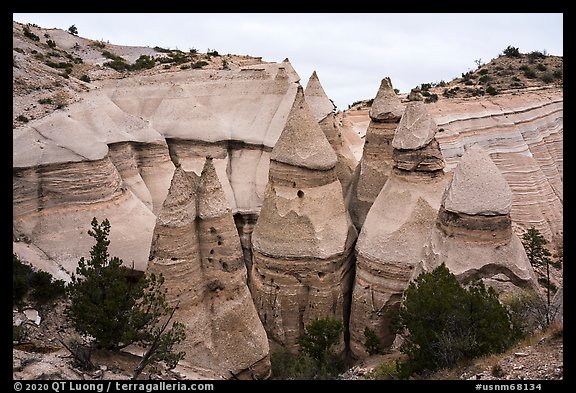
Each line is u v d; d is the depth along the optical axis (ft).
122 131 95.96
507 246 63.93
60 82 95.91
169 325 59.93
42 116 84.07
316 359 66.03
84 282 53.88
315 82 100.63
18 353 49.85
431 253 65.98
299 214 76.95
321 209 77.82
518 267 63.62
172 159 108.06
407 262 71.15
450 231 64.85
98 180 80.53
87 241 76.13
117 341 52.80
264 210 79.87
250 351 63.52
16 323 57.93
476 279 62.18
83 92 97.86
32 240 74.54
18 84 89.04
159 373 52.65
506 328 48.83
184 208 61.93
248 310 64.85
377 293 73.10
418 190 74.18
